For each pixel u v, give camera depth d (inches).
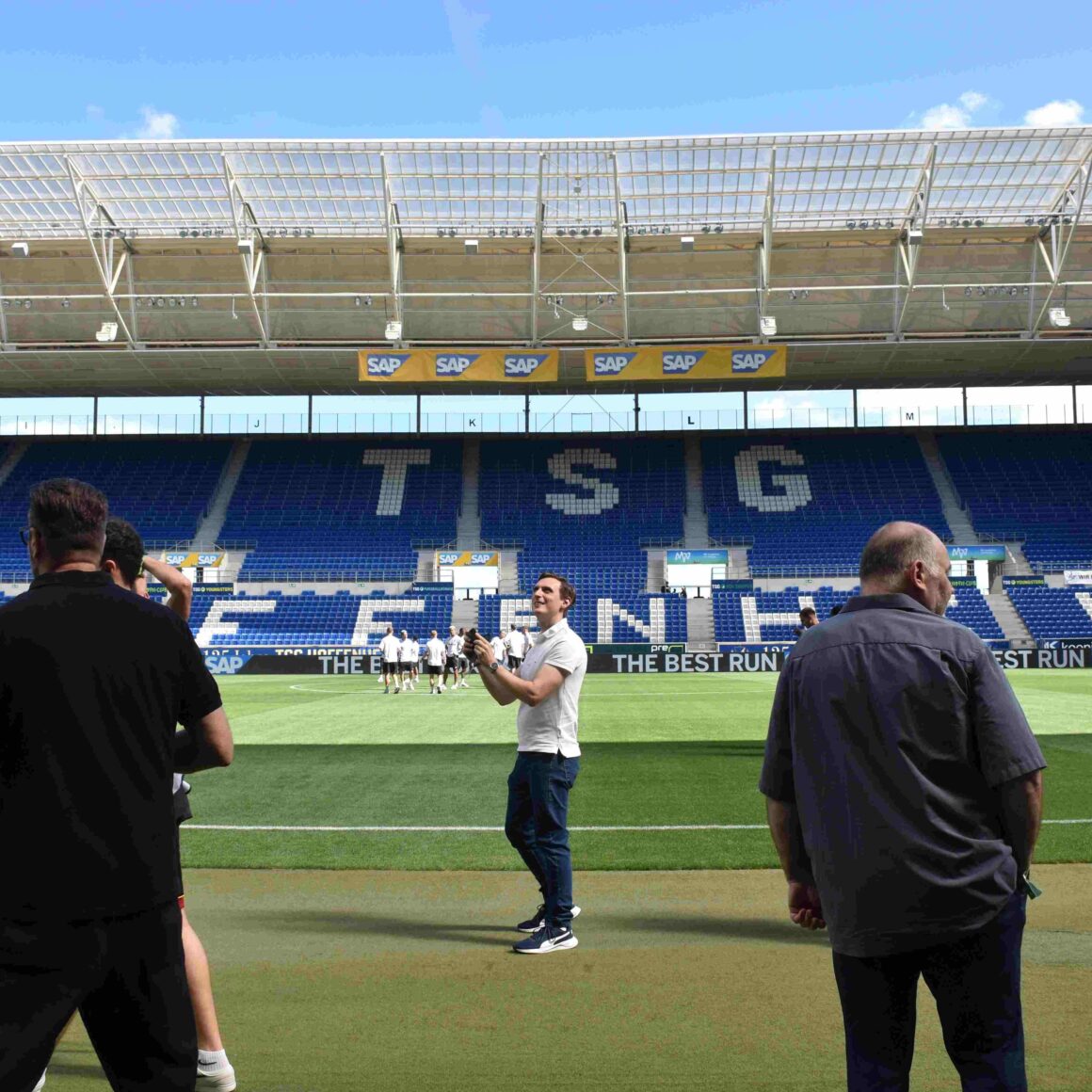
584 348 1473.9
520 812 217.0
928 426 1902.1
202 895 254.7
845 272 1396.4
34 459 1883.6
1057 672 1359.5
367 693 1101.1
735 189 1266.0
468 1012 170.4
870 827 101.0
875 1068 101.3
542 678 206.2
